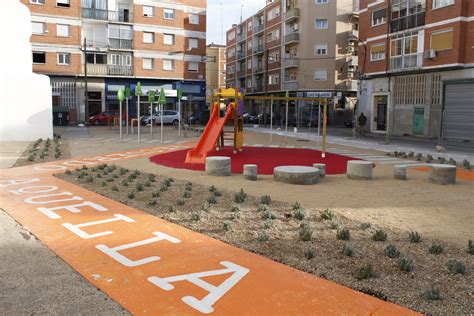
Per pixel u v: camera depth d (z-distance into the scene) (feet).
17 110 66.85
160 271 14.71
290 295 12.79
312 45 170.40
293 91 176.14
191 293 13.00
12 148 56.59
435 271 14.69
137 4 148.15
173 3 153.79
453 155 57.26
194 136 85.71
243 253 16.39
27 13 69.00
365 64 117.91
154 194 26.43
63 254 16.46
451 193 29.27
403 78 106.73
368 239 18.24
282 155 51.98
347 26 169.48
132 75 149.28
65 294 13.00
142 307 12.14
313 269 14.78
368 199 26.68
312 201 25.79
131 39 148.77
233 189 29.37
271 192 28.50
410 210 23.88
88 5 141.59
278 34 191.31
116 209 23.40
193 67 163.32
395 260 15.67
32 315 11.71
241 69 241.55
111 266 15.21
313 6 169.17
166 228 19.74
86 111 128.57
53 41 136.56
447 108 94.63
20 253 16.63
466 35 89.45
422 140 89.10
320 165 35.47
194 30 162.61
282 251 16.61
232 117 53.31
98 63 144.46
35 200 25.84
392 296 12.67
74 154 52.39
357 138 89.76
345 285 13.52
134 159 47.67
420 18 98.27
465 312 11.73
